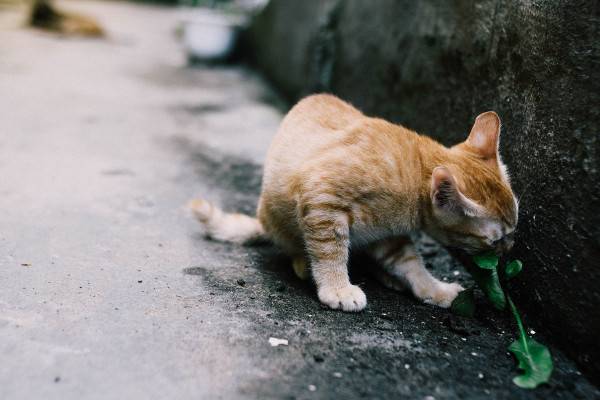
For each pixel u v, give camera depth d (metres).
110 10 3.53
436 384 0.64
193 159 1.19
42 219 0.89
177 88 1.81
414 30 1.02
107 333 0.67
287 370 0.65
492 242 0.75
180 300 0.74
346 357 0.67
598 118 0.65
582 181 0.66
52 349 0.65
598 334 0.65
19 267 0.77
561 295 0.69
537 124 0.73
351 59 1.28
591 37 0.66
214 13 2.48
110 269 0.79
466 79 0.88
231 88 1.89
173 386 0.62
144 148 1.22
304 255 0.83
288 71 1.73
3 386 0.60
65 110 1.42
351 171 0.74
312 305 0.76
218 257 0.86
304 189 0.76
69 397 0.60
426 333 0.72
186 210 0.98
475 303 0.79
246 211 1.00
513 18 0.78
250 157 1.23
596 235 0.65
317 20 1.48
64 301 0.72
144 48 2.45
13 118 1.30
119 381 0.62
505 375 0.66
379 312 0.76
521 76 0.76
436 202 0.74
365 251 0.84
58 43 2.26
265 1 2.13
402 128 0.81
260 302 0.76
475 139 0.79
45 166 1.08
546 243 0.71
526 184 0.75
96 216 0.92
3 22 2.46
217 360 0.65
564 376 0.66
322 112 0.84
